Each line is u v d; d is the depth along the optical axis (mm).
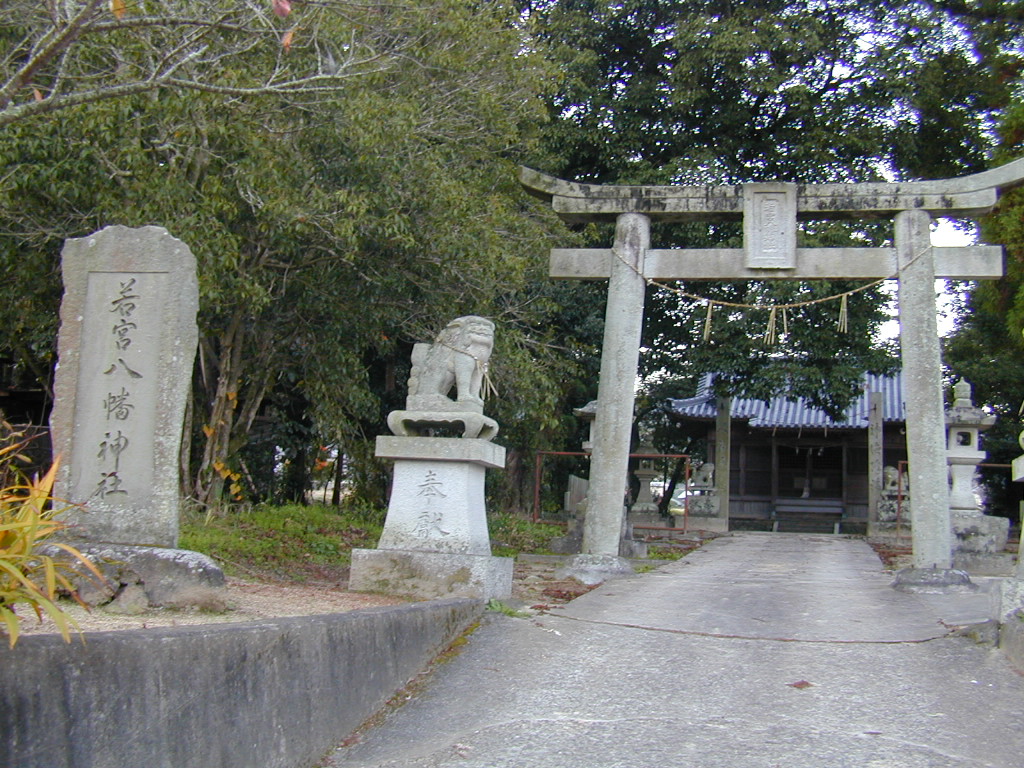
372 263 13633
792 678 6832
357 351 15359
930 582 11055
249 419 14695
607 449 12406
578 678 6789
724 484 27281
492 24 15000
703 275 12422
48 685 3738
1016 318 18594
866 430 32031
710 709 6164
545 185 12859
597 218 13008
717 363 22469
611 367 12492
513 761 5289
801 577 12945
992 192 11820
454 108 14734
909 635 8141
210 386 14273
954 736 5688
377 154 12453
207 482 13594
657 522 24688
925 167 24797
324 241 12914
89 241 7191
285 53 11477
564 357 20953
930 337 11742
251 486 16125
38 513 4281
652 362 24656
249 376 14680
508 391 16188
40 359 16000
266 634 5031
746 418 31297
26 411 20594
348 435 16078
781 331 22125
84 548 6406
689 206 12484
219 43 10164
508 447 20734
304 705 5316
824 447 33875
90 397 6984
